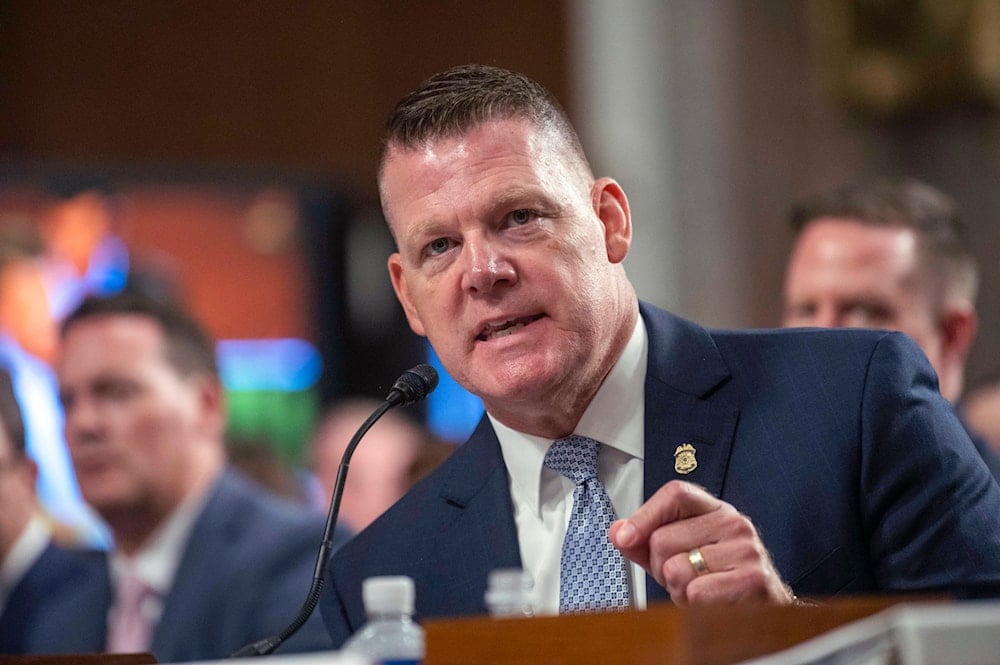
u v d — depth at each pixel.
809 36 15.39
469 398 13.61
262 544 8.98
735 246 15.35
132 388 9.41
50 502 10.80
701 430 5.37
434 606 5.45
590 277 5.18
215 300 13.11
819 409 5.30
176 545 9.26
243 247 13.24
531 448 5.52
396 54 16.42
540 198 5.12
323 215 13.50
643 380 5.52
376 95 16.36
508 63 16.16
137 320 9.54
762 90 15.46
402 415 13.28
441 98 5.28
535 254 5.09
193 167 13.17
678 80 15.65
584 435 5.40
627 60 15.79
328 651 8.14
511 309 5.07
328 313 13.40
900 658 2.80
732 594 4.12
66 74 16.06
